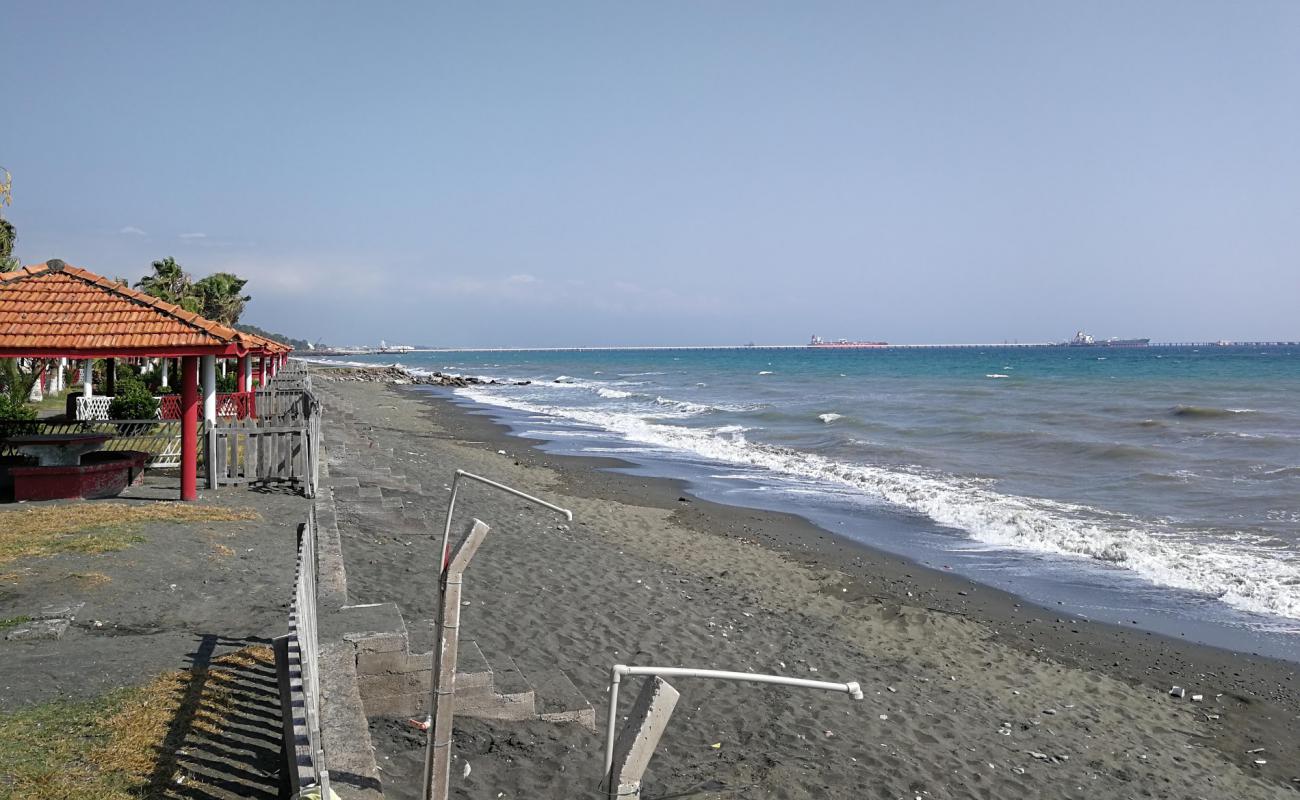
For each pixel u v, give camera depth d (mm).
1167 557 16312
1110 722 9734
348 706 5707
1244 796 8172
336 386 75312
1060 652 11906
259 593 8617
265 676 6496
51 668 6473
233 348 12617
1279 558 16219
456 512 16547
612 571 13609
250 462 14312
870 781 7453
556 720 7281
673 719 8281
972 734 8922
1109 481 24766
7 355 11992
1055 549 17344
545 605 11109
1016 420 42031
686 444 34062
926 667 11047
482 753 6516
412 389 81000
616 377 105000
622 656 9641
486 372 127125
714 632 11117
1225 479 24672
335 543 10070
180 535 10711
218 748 5316
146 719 5629
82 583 8562
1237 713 10109
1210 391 63938
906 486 23812
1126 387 69500
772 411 48688
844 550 17188
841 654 11094
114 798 4672
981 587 14812
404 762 5953
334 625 6984
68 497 12820
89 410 24172
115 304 13008
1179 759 8875
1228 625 13016
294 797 4082
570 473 26016
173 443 17672
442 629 3934
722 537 17859
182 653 6891
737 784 7031
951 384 77312
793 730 8336
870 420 42781
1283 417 42094
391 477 17797
